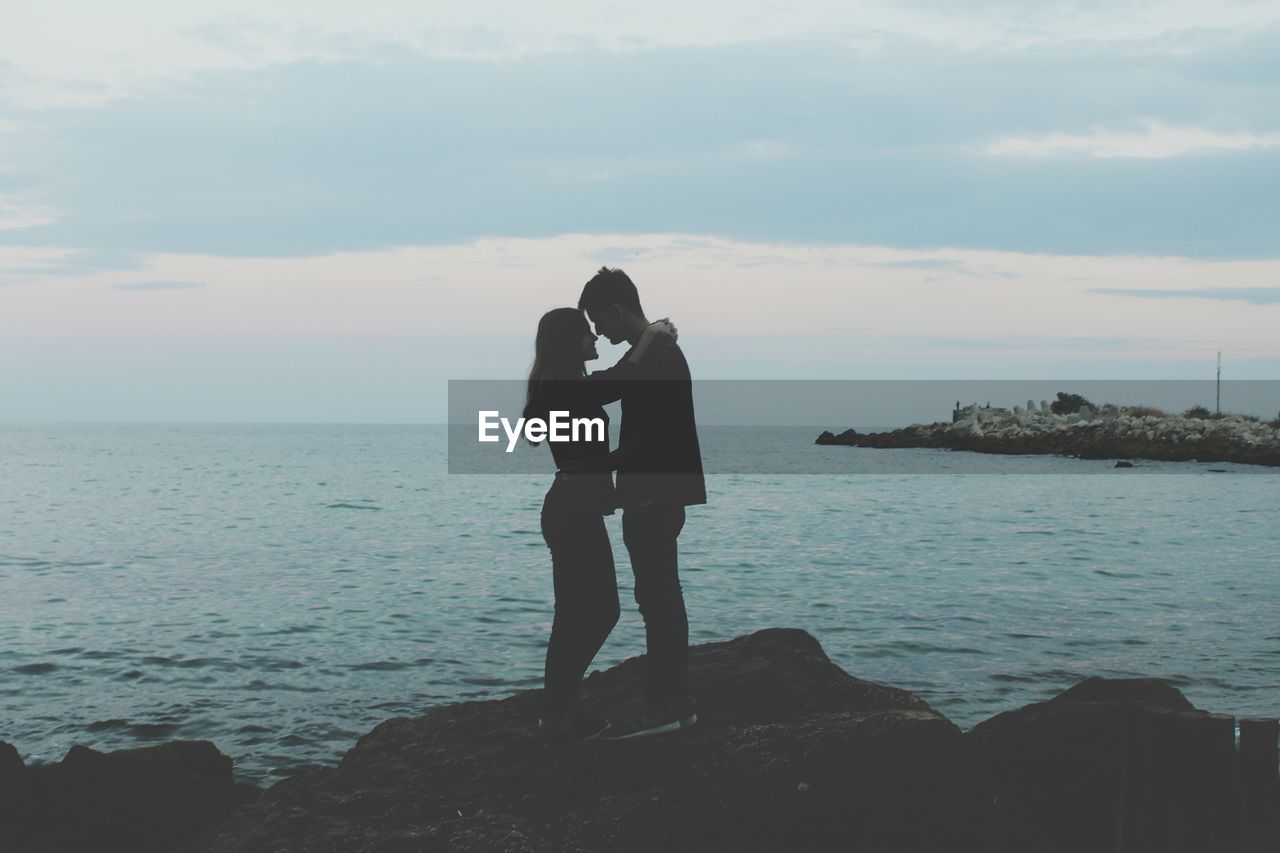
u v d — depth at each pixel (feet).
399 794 14.98
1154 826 13.10
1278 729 12.66
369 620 46.14
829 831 12.84
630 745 15.25
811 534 82.94
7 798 18.35
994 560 66.13
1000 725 16.42
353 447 424.87
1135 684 16.96
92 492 140.46
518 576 60.03
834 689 16.38
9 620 46.44
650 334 14.92
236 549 74.28
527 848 12.80
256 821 15.30
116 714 31.40
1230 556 68.08
